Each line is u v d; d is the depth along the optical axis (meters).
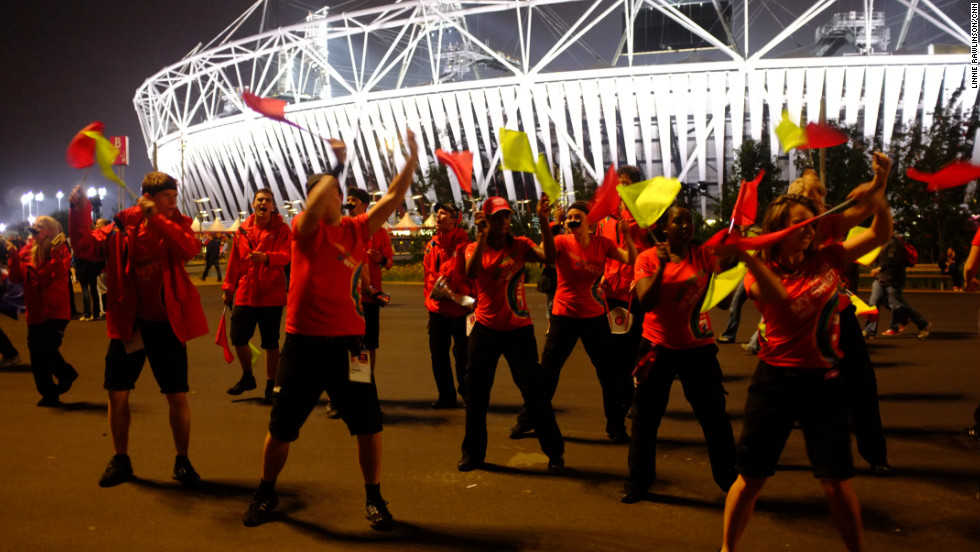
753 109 74.19
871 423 5.34
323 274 4.43
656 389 4.84
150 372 9.58
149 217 4.89
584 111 79.06
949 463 5.63
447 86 81.44
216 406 7.79
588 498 4.95
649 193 4.19
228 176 99.88
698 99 75.88
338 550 4.11
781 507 4.73
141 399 8.04
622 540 4.23
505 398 8.25
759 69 73.38
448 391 7.77
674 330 4.75
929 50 71.44
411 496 5.01
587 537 4.27
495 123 81.25
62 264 7.77
